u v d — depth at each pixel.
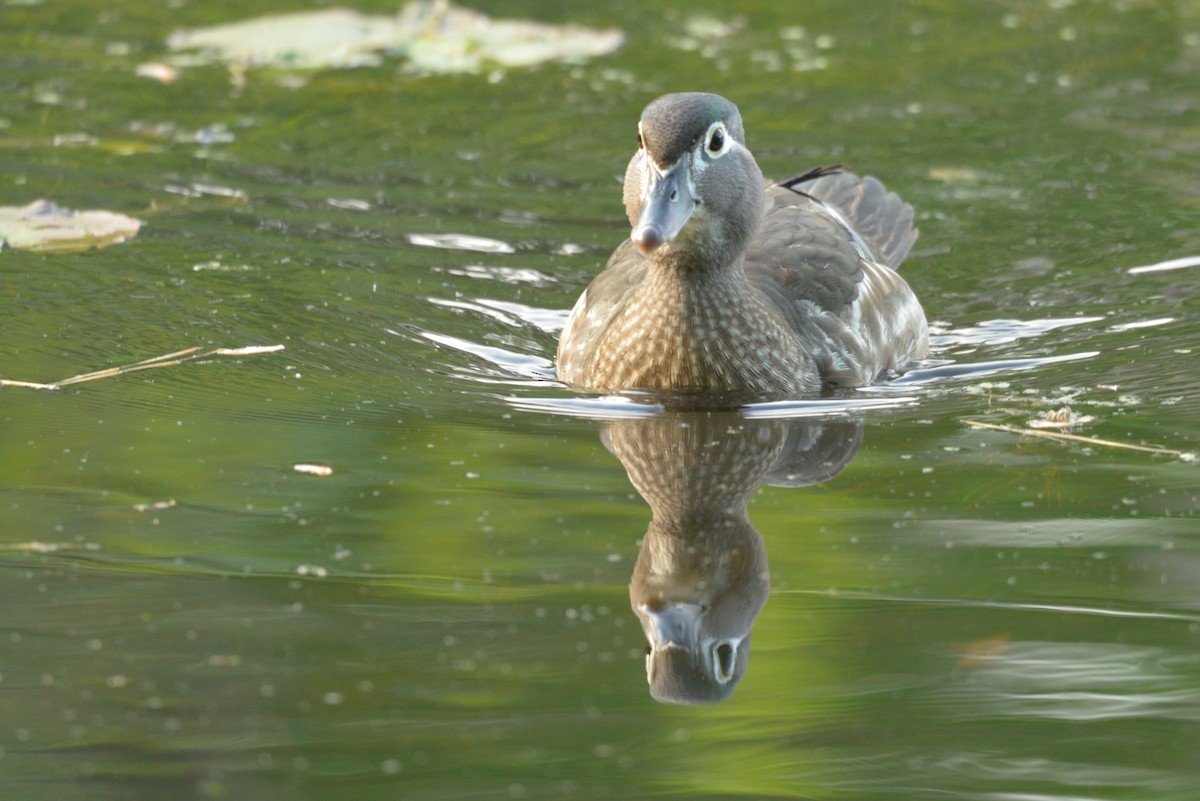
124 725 7.57
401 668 8.09
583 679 8.03
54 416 11.34
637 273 13.12
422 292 14.50
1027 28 21.23
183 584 8.97
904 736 7.54
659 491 10.23
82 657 8.17
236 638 8.38
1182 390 11.92
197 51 20.67
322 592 8.90
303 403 11.78
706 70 19.88
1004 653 8.22
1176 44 20.55
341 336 13.30
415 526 9.68
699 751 7.41
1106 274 14.90
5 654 8.16
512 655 8.25
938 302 14.60
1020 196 16.59
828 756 7.35
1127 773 7.18
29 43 20.73
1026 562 9.19
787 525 9.70
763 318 12.22
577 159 17.59
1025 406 11.77
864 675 8.07
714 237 11.91
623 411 11.88
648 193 11.51
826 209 14.66
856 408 11.93
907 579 9.02
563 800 7.00
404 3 22.20
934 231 15.91
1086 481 10.23
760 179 12.34
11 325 13.15
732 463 10.73
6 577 9.01
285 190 16.69
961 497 10.06
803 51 20.47
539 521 9.77
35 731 7.51
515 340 13.61
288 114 18.78
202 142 17.91
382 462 10.68
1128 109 18.59
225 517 9.78
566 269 15.20
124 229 15.49
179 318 13.49
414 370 12.68
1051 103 18.80
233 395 11.89
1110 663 8.12
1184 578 8.94
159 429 11.17
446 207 16.42
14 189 16.36
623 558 9.27
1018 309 14.31
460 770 7.21
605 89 19.36
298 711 7.73
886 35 21.06
